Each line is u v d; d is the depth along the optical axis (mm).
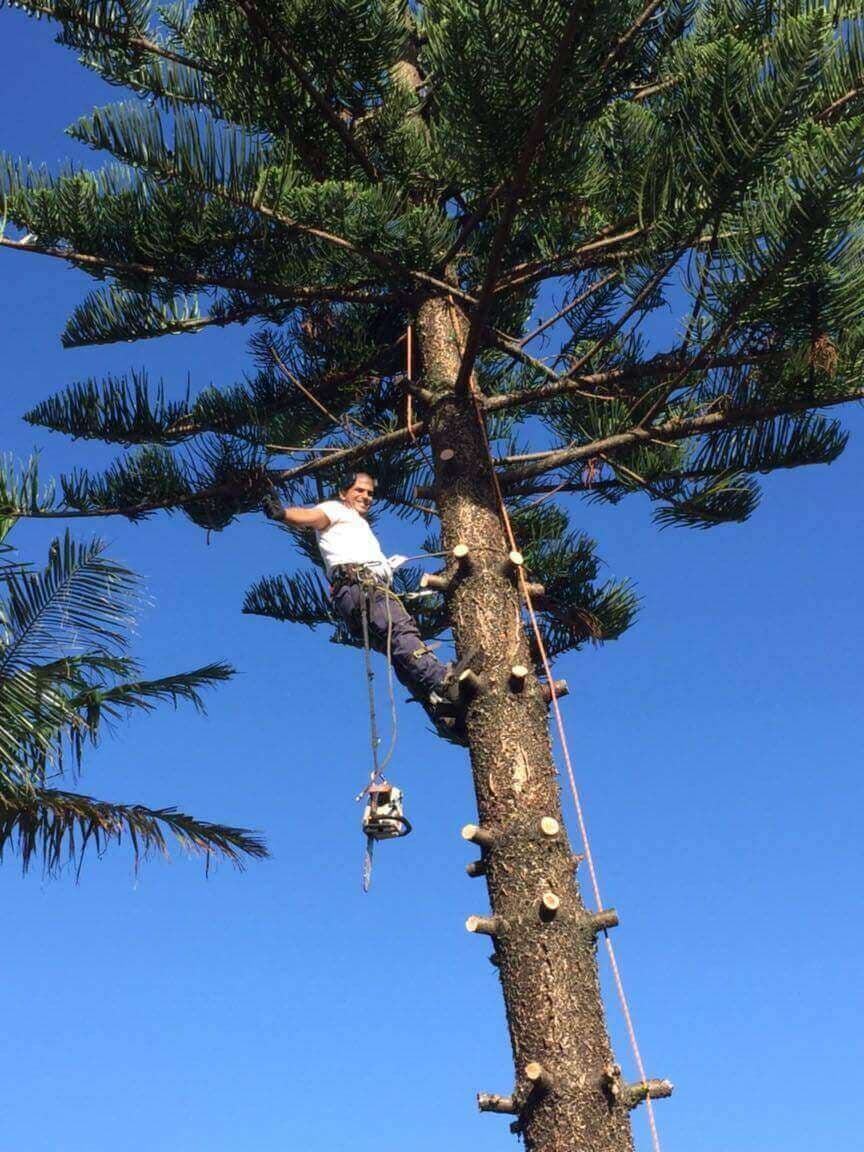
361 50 7203
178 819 9312
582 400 8789
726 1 7582
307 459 9102
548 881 5746
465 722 6309
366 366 9180
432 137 7672
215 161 6988
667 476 8531
